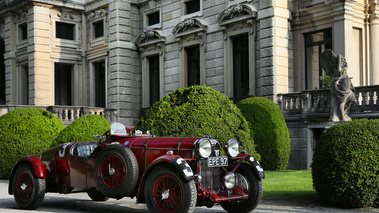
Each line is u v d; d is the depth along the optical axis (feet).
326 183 30.01
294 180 43.39
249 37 71.41
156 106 39.96
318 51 68.13
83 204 33.32
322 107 59.41
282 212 28.35
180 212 23.59
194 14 82.58
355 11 65.51
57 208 31.35
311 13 67.97
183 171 23.17
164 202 24.67
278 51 67.97
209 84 78.89
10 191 31.89
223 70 76.38
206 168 25.43
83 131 54.95
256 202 26.43
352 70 64.49
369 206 30.12
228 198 25.18
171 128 38.09
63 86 109.19
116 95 92.32
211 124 38.78
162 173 24.36
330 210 29.07
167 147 26.14
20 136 54.65
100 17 98.17
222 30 76.48
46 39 97.45
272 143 56.34
